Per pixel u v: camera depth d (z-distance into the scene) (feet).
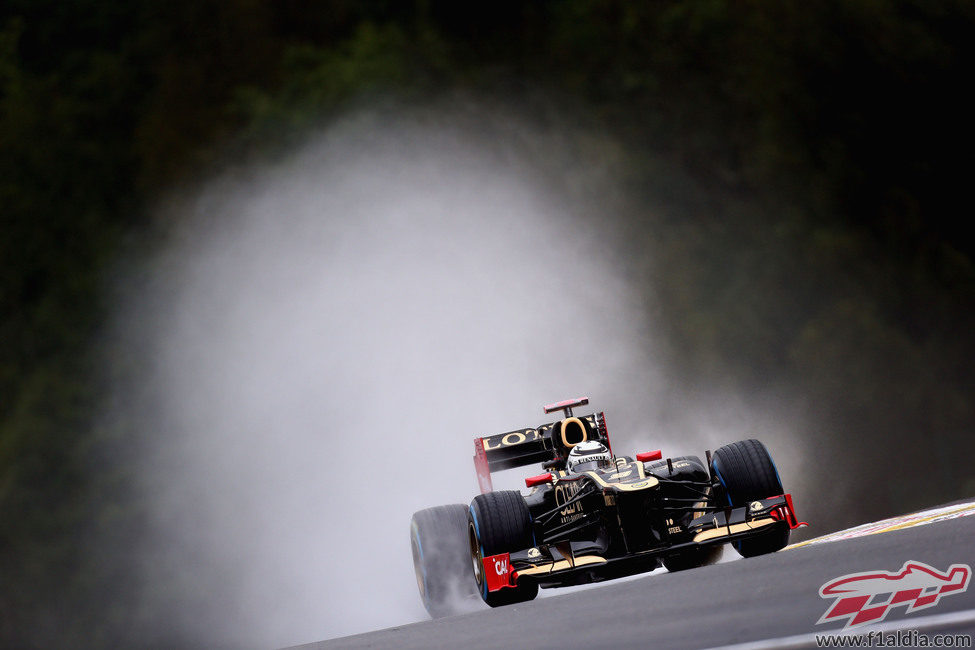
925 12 273.95
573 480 87.45
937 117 273.33
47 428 287.48
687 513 90.12
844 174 272.72
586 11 327.06
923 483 233.96
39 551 271.49
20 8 395.75
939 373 250.16
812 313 260.42
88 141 350.64
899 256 265.54
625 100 310.24
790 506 81.41
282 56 341.62
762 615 45.29
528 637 54.03
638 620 51.49
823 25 280.31
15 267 325.62
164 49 356.79
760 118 289.33
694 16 304.91
